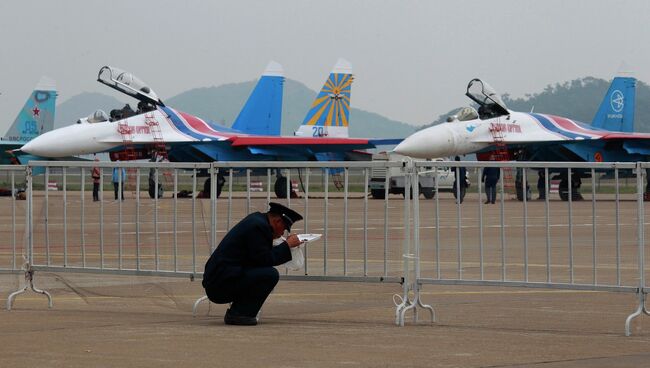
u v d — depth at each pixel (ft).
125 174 62.95
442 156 197.67
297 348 37.73
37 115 268.62
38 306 51.70
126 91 197.26
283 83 253.03
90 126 192.75
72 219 63.26
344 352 36.83
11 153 242.37
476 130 199.62
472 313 48.88
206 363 34.37
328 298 55.06
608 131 234.17
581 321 46.03
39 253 77.05
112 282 61.26
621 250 85.30
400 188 179.32
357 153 236.02
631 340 40.32
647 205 176.45
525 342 39.50
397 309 44.91
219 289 43.98
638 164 43.93
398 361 34.94
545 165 46.93
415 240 46.11
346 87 262.47
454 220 125.70
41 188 205.36
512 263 74.02
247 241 43.93
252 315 44.42
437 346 38.37
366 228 48.29
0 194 220.64
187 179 108.58
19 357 35.45
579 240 96.22
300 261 46.42
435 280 45.93
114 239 94.48
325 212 48.88
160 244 86.69
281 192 75.20
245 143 206.69
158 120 200.54
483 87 201.57
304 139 209.36
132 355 35.94
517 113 210.38
